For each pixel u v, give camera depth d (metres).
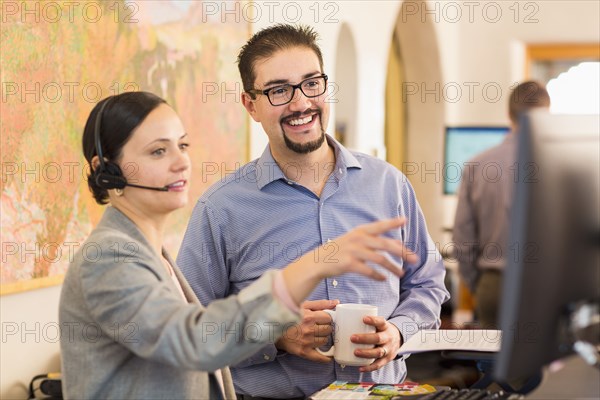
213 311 1.11
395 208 1.89
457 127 5.69
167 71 2.68
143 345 1.12
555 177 1.06
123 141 1.23
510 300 1.04
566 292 1.11
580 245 1.12
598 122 1.18
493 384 1.53
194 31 2.85
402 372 1.86
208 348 1.09
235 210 1.83
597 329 1.17
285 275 1.12
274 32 1.81
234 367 1.79
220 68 3.04
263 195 1.83
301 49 1.76
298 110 1.75
